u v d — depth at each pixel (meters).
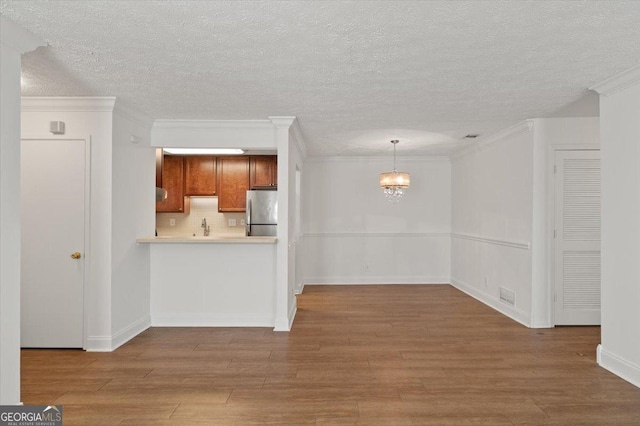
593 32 2.59
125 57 3.01
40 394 3.08
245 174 7.59
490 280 6.21
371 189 8.15
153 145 5.05
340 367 3.65
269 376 3.44
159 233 7.88
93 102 4.05
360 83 3.56
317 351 4.09
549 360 3.83
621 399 3.00
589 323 5.03
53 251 4.12
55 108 4.08
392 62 3.08
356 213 8.15
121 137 4.32
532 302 4.98
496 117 4.83
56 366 3.66
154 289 5.11
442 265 8.17
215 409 2.84
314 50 2.86
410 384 3.27
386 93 3.86
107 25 2.51
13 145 2.56
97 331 4.11
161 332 4.81
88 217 4.11
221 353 4.03
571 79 3.47
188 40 2.71
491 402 2.96
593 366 3.67
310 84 3.59
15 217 2.58
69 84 3.63
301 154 7.04
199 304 5.11
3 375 2.49
